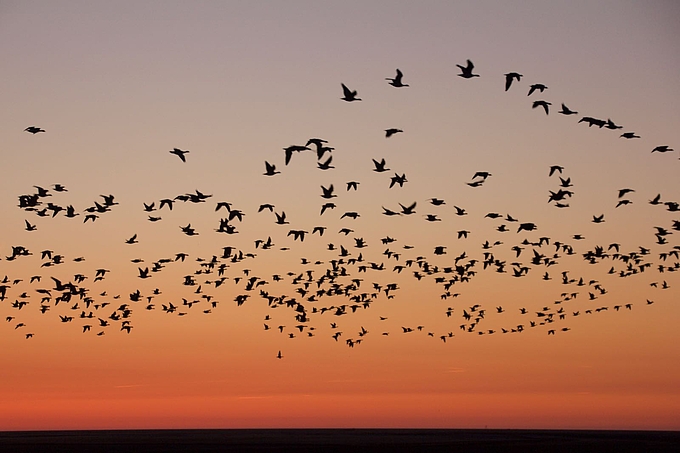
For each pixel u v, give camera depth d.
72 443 153.00
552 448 123.81
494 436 187.25
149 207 63.69
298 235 58.62
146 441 163.38
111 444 146.38
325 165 45.06
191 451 120.81
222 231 62.34
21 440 174.75
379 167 52.53
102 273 78.88
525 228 68.88
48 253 73.50
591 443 139.25
